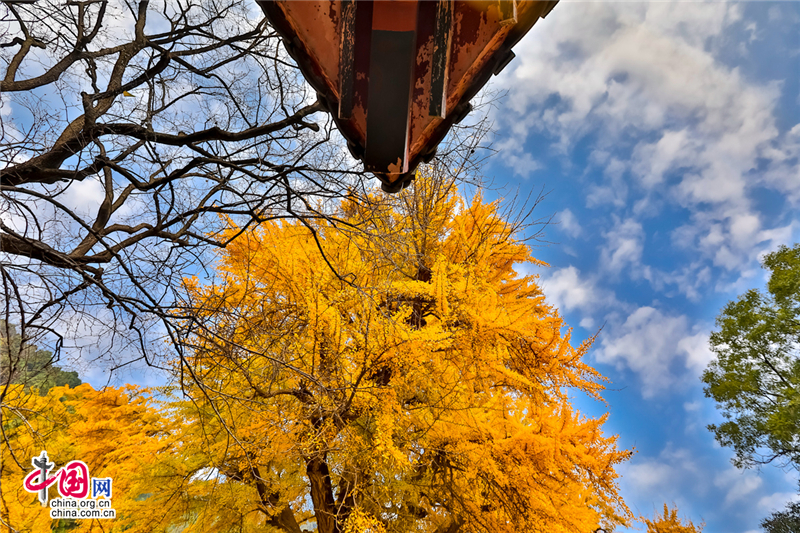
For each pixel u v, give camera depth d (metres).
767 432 12.85
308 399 3.91
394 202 4.04
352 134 1.34
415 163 1.46
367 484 4.96
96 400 5.77
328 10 1.20
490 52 1.27
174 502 5.39
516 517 4.98
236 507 5.44
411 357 3.79
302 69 1.26
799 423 11.55
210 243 2.69
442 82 1.20
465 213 6.19
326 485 5.07
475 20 1.23
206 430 4.89
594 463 5.18
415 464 5.10
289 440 4.10
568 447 4.95
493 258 6.61
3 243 2.26
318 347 3.81
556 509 5.10
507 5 1.15
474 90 1.32
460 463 5.04
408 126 1.24
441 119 1.37
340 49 1.18
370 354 3.72
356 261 4.29
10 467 4.30
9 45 2.84
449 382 4.61
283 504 5.59
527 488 4.84
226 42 3.28
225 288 4.16
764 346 14.08
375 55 1.17
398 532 5.15
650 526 11.25
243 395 3.93
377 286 3.89
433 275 4.23
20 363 2.43
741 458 13.52
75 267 2.35
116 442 5.86
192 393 4.00
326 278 4.21
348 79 1.19
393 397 3.93
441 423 4.77
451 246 6.36
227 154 2.92
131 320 2.67
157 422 6.25
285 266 4.09
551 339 5.48
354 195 3.03
